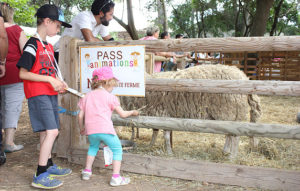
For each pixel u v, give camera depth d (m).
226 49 2.85
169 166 3.07
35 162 3.62
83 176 3.06
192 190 2.79
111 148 2.88
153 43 3.07
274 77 10.46
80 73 3.47
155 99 3.76
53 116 2.89
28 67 2.68
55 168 3.18
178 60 7.92
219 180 2.91
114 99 2.93
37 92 2.79
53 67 2.94
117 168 2.91
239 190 2.77
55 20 2.83
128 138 4.56
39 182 2.80
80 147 3.58
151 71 5.93
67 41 3.51
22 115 6.32
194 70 3.71
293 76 10.18
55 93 2.95
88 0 17.72
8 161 3.64
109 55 3.26
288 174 2.67
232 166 2.85
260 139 3.85
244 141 4.26
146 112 3.86
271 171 2.72
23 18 8.89
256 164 3.20
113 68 3.26
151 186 2.90
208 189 2.81
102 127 2.81
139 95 3.18
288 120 5.70
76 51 3.50
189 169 3.00
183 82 3.06
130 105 3.96
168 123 3.10
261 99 8.41
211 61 10.97
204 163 2.94
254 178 2.78
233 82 2.86
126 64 3.19
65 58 3.55
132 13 11.22
